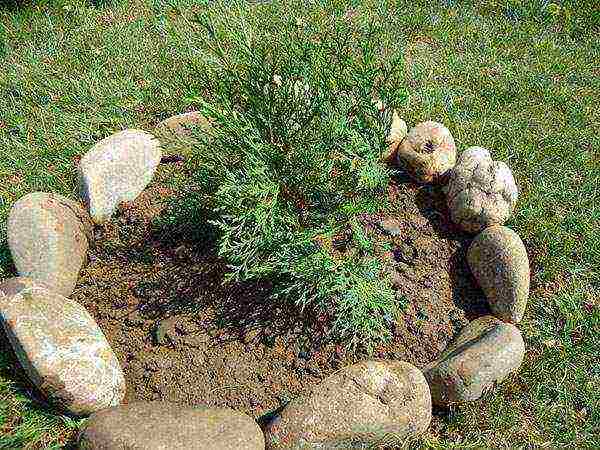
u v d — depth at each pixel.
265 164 0.80
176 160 1.02
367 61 0.88
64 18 1.44
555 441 0.74
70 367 0.68
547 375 0.80
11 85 1.23
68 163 1.05
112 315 0.82
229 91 0.87
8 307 0.70
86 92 1.21
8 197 0.99
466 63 1.36
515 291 0.82
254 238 0.76
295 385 0.76
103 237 0.91
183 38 1.33
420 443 0.70
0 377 0.74
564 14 1.55
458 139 1.13
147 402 0.68
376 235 0.90
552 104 1.26
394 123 1.00
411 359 0.79
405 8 1.54
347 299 0.75
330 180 0.83
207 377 0.76
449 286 0.87
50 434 0.70
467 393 0.73
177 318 0.80
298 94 0.85
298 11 1.46
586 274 0.92
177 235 0.89
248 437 0.64
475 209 0.90
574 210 1.01
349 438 0.66
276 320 0.80
